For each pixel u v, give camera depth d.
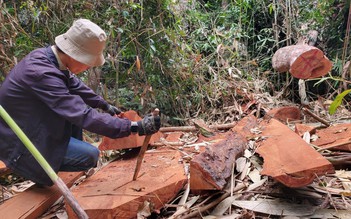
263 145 2.50
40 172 2.32
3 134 2.30
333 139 2.73
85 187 2.30
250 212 2.08
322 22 5.00
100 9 3.90
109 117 2.13
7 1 3.87
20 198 2.39
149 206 2.10
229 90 4.48
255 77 4.98
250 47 5.54
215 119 4.40
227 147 2.39
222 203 2.17
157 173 2.45
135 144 2.87
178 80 4.41
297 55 3.57
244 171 2.46
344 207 2.06
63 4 3.83
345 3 4.73
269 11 5.41
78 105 2.12
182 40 4.55
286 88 4.79
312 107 4.36
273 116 3.63
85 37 2.17
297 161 2.10
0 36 3.62
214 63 4.94
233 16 5.58
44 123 2.25
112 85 4.48
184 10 4.93
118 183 2.32
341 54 4.76
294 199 2.15
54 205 2.46
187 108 4.46
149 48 3.93
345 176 2.38
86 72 4.01
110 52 3.83
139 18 4.00
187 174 2.48
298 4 5.34
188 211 2.14
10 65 3.63
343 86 4.45
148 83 4.12
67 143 2.34
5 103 2.24
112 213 1.99
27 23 3.92
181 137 3.37
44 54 2.23
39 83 2.12
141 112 4.23
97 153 2.54
